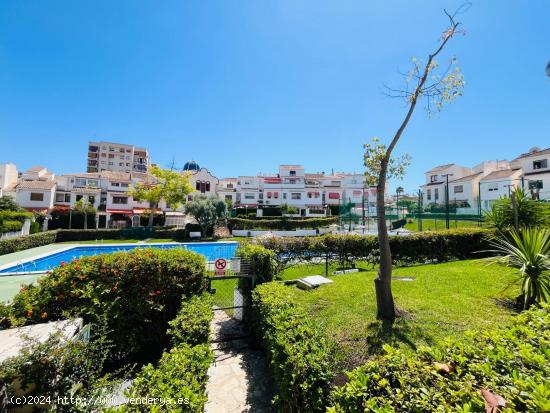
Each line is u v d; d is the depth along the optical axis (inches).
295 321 138.1
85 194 1609.3
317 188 2095.2
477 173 1534.2
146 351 197.8
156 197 1400.1
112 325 182.4
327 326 171.8
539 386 53.5
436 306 193.6
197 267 220.4
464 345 81.4
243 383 163.0
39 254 647.8
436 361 76.7
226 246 881.5
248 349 205.0
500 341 81.7
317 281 285.1
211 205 1150.3
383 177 189.6
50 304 172.9
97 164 3021.7
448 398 60.8
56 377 95.8
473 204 1419.8
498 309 187.6
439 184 1692.9
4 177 1610.5
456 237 409.4
